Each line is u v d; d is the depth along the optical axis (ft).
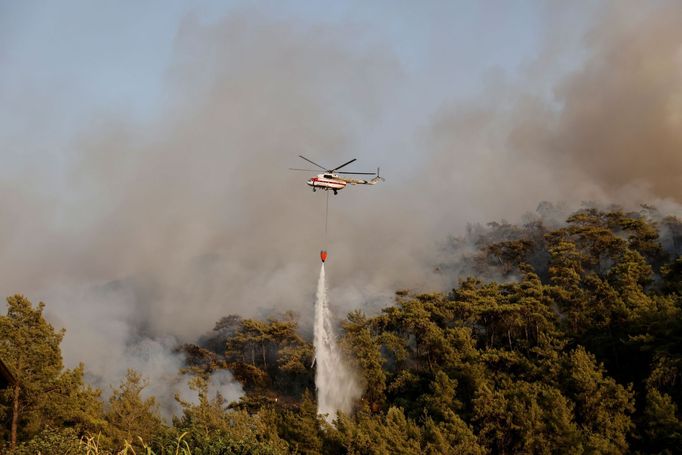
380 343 226.79
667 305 165.58
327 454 142.92
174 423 144.15
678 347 149.48
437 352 204.64
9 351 133.08
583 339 192.85
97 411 148.46
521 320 213.05
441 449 124.98
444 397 154.51
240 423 139.64
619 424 129.80
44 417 136.77
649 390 141.18
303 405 154.10
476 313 221.46
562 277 242.17
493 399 134.62
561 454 124.47
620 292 210.38
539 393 141.59
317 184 170.19
